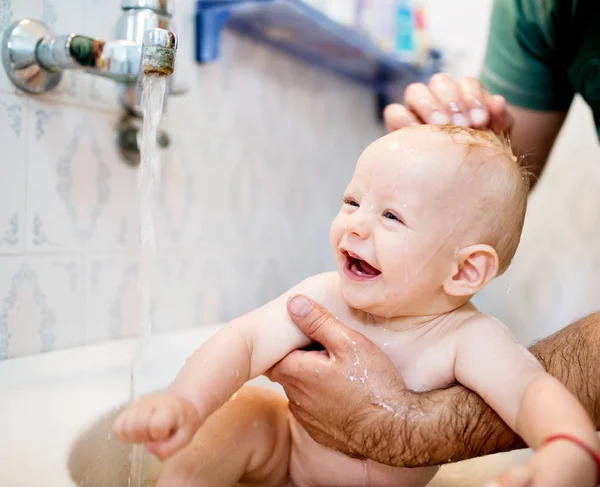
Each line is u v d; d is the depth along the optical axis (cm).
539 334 158
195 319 109
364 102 158
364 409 57
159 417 47
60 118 82
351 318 65
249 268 122
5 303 78
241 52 115
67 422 62
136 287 96
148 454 68
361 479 62
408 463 58
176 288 104
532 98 105
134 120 94
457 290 59
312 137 139
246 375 60
